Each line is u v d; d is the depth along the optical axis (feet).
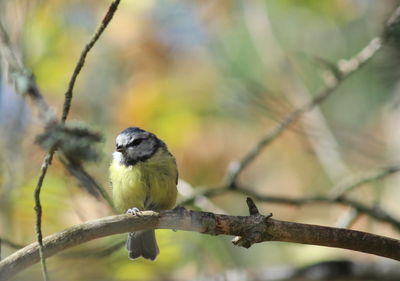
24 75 31.37
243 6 46.52
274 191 45.09
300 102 41.78
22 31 32.91
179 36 46.34
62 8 41.09
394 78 25.67
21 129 31.42
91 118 42.34
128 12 44.50
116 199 30.09
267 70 44.01
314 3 45.55
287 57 43.83
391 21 24.94
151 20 45.16
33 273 26.43
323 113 42.32
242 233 20.59
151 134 30.71
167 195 30.19
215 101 44.98
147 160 29.60
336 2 45.47
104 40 44.21
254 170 45.68
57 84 42.11
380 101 40.16
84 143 19.22
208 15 46.96
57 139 19.02
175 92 45.11
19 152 30.89
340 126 40.78
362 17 44.57
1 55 33.12
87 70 43.60
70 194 30.63
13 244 25.58
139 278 32.68
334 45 44.75
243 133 45.16
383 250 20.49
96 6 43.37
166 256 33.19
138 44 44.86
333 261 31.09
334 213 42.52
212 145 44.55
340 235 20.52
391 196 40.47
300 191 44.80
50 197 30.71
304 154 45.39
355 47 44.19
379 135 41.37
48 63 41.47
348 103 41.60
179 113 44.65
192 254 33.42
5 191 30.58
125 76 44.70
